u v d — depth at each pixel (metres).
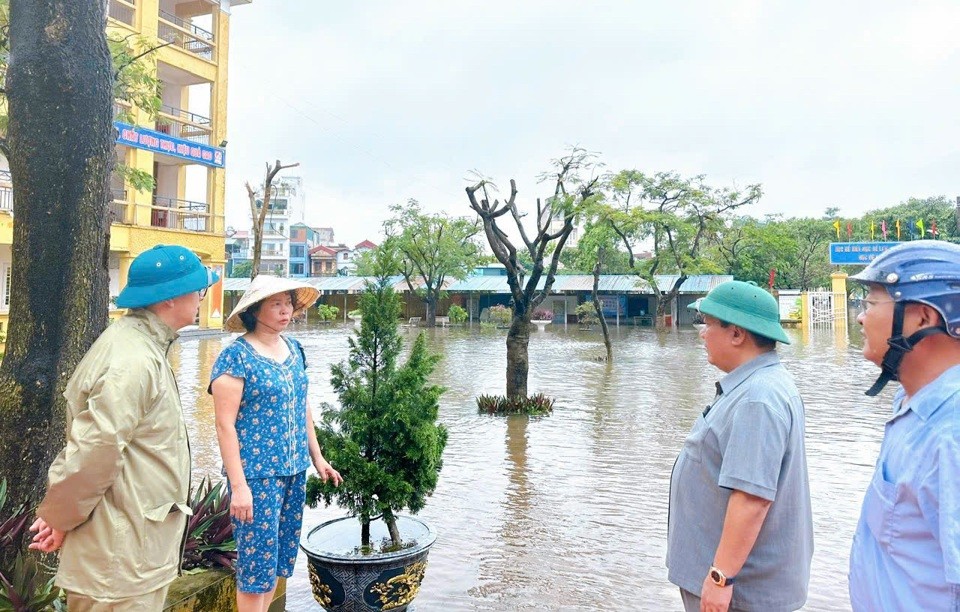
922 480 1.51
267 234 65.88
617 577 4.59
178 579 3.34
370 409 3.99
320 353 21.66
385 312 4.10
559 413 11.30
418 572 3.72
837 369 17.88
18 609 2.75
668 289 41.19
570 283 44.88
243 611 2.96
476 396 13.23
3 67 5.54
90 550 2.23
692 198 31.25
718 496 2.39
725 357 2.50
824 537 5.41
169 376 2.43
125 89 7.05
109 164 3.56
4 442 3.23
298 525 3.19
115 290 22.88
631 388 14.33
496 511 6.05
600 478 7.20
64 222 3.32
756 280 43.22
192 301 2.54
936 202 47.91
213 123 26.30
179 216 26.48
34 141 3.27
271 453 2.96
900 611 1.54
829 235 45.00
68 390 2.30
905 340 1.62
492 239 11.36
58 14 3.30
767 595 2.31
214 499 3.97
